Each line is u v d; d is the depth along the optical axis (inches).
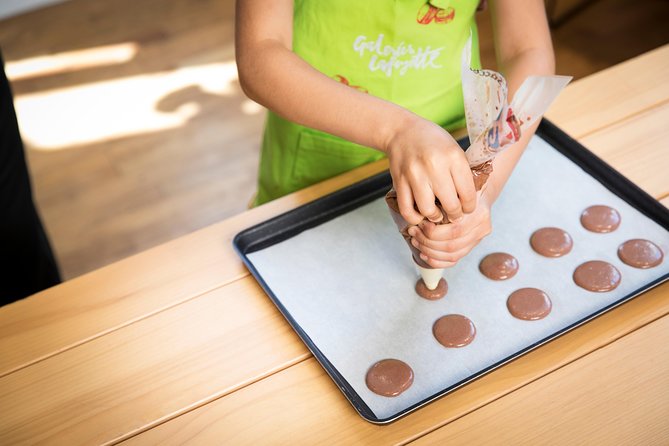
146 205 83.9
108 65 103.3
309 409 30.6
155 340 33.7
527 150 41.3
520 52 39.8
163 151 90.0
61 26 111.3
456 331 32.5
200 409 31.0
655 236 36.1
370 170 40.8
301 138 45.3
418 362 31.7
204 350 33.1
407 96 43.9
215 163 88.2
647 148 41.0
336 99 34.6
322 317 33.7
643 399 29.9
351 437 29.5
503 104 27.7
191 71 101.3
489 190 35.3
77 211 84.0
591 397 30.1
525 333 32.6
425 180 29.8
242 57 37.6
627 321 32.7
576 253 35.7
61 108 96.9
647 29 98.7
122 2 115.3
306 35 42.4
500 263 35.2
